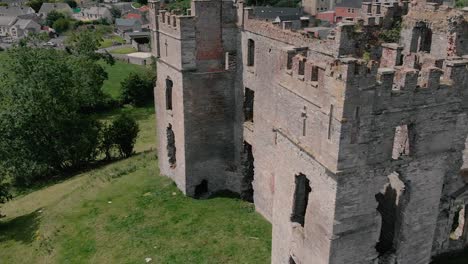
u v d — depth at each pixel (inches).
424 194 944.3
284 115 986.7
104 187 1796.3
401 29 1226.0
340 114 785.6
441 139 906.7
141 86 3673.7
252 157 1611.7
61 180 2209.6
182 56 1477.6
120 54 5265.8
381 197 1050.1
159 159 1857.8
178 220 1503.4
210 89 1552.7
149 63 4749.0
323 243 893.8
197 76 1518.2
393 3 1261.1
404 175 898.7
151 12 1646.2
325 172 855.7
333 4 5836.6
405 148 920.9
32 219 1711.4
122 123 2395.4
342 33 1106.1
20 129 2175.2
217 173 1672.0
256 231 1412.4
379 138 835.4
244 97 1525.6
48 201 1898.4
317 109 852.0
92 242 1441.9
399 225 967.6
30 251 1489.9
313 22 4557.1
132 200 1657.2
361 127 805.9
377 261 930.7
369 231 892.0
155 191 1706.4
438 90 859.4
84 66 3152.1
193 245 1368.1
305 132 906.7
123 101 3693.4
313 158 882.8
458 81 878.4
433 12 1189.1
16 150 2185.0
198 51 1492.4
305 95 887.7
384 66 1069.8
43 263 1405.0
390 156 860.6
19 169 2145.7
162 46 1621.6
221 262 1283.2
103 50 5506.9
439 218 1123.3
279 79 1000.2
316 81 860.0
